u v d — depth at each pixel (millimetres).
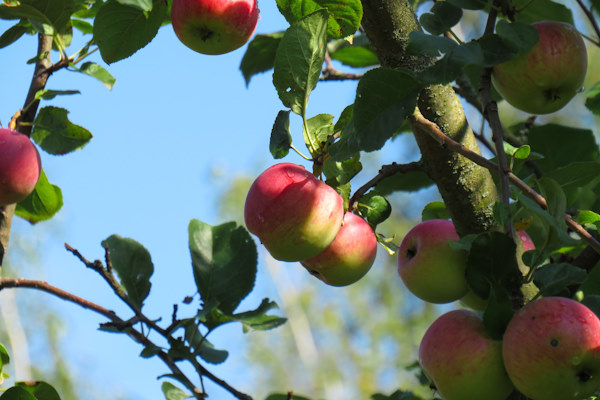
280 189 1619
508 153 1933
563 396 1400
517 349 1413
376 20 1726
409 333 10602
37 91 2033
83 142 2049
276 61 1589
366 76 1572
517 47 1666
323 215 1624
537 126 2607
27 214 2379
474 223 1777
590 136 2570
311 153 1698
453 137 1758
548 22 1951
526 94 1940
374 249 1855
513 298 1502
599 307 1632
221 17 1863
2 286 1816
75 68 2025
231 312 1907
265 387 11633
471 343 1529
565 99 1972
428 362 1577
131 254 1934
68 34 2092
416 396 2154
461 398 1537
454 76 1526
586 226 1799
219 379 1748
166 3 1940
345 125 1706
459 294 1867
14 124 1990
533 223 2021
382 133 1562
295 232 1611
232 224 2002
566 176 2064
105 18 1937
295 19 1739
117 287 1859
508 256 1454
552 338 1378
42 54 2078
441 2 1816
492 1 1874
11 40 2176
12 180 1865
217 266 1952
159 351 1754
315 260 1812
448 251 1835
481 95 1822
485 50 1678
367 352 11055
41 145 2039
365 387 10766
